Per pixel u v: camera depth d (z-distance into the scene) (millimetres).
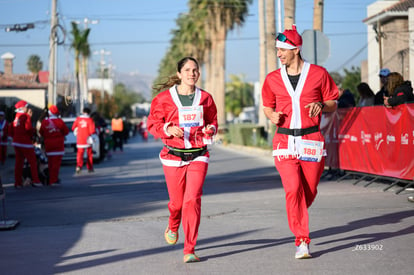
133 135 76625
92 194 11836
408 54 32875
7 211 9758
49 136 13797
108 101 77062
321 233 6773
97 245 6586
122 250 6258
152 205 9773
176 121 5648
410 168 9844
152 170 18094
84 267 5539
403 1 33469
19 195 12203
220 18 49188
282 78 5672
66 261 5828
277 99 5723
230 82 123812
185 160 5625
